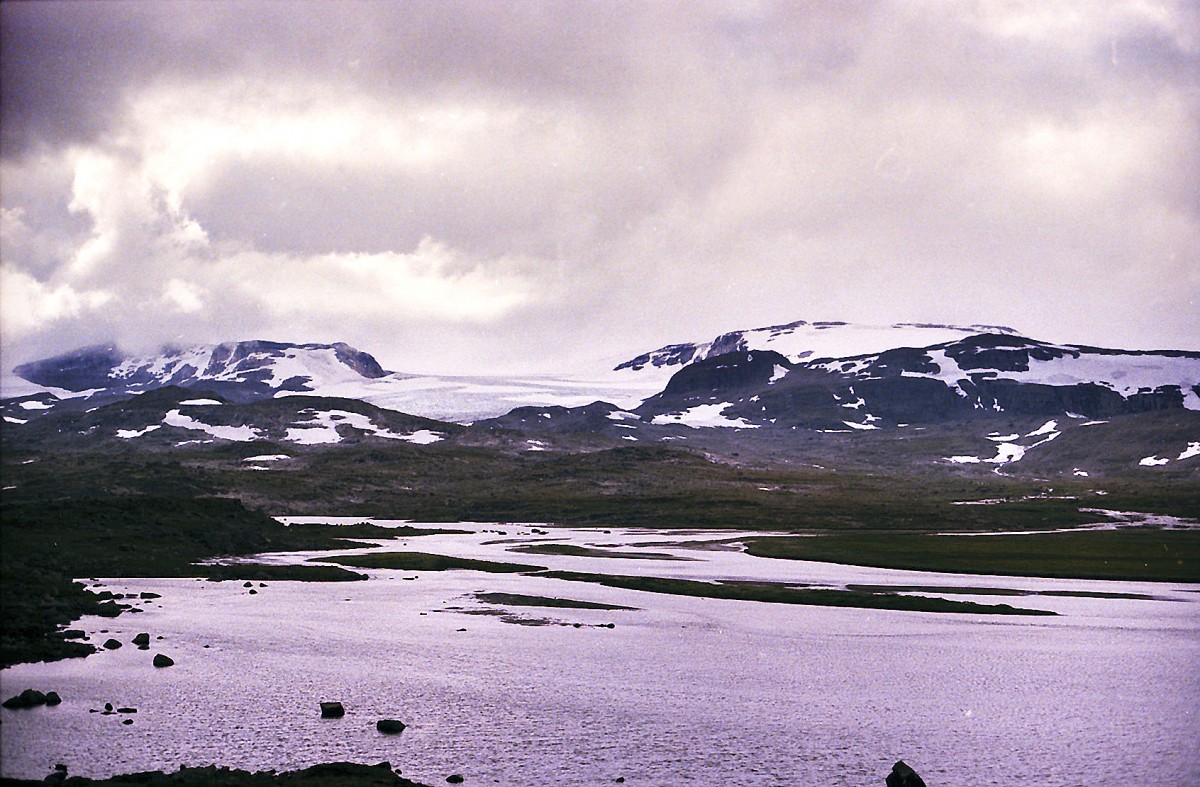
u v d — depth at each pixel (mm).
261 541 138375
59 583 90250
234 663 62094
